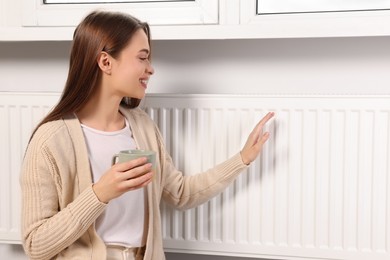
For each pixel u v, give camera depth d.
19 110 1.71
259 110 1.58
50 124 1.25
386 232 1.54
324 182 1.56
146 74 1.33
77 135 1.27
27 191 1.22
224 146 1.62
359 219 1.55
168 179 1.51
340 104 1.53
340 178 1.55
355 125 1.53
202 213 1.66
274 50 1.69
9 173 1.73
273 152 1.58
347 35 1.50
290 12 1.61
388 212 1.53
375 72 1.63
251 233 1.62
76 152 1.26
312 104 1.54
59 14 1.70
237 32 1.56
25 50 1.84
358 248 1.56
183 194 1.51
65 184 1.24
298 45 1.67
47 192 1.22
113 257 1.30
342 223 1.56
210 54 1.74
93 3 1.70
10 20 1.74
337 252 1.57
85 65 1.27
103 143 1.32
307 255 1.59
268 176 1.60
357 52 1.63
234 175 1.48
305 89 1.68
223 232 1.64
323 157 1.56
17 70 1.86
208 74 1.74
